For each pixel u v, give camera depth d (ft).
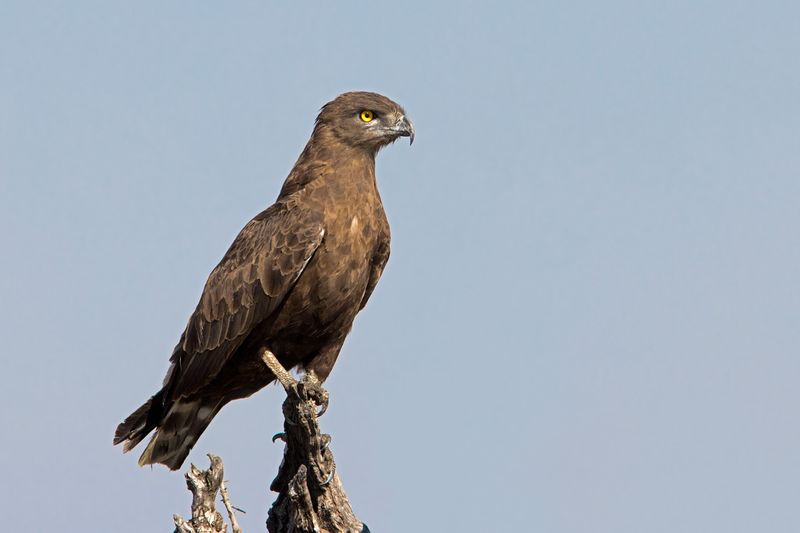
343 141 46.50
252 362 45.88
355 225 44.80
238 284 44.78
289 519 37.70
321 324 45.29
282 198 46.93
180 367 46.75
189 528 34.14
